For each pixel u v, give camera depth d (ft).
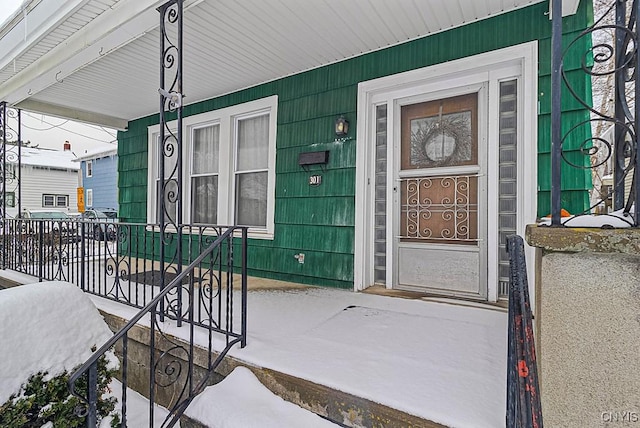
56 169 53.06
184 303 9.76
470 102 10.05
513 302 3.96
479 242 9.91
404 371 5.78
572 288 3.51
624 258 3.33
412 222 10.99
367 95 11.39
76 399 5.34
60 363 5.38
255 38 10.39
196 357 7.19
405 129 11.07
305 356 6.38
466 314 8.74
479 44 9.43
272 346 6.84
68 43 10.53
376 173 11.66
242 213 14.76
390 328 7.80
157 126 18.12
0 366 4.88
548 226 3.75
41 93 15.40
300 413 5.58
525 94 8.86
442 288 10.50
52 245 13.43
